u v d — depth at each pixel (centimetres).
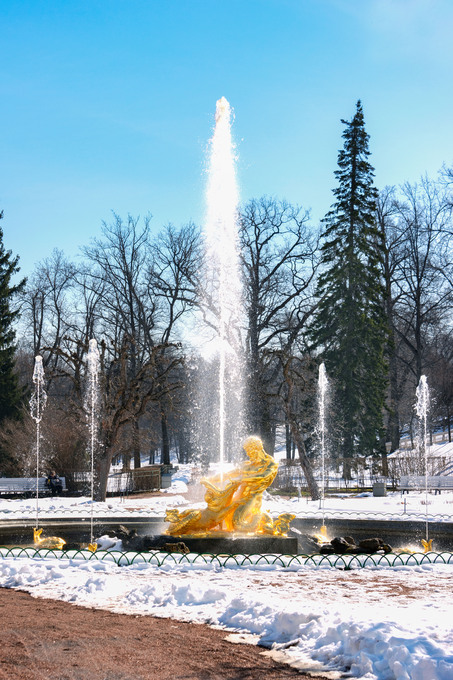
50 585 1052
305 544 1636
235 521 1488
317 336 4772
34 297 5900
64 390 6306
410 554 1337
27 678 613
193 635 773
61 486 3472
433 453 4656
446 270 5375
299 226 5162
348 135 4803
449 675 590
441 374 5584
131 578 1113
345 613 793
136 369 5256
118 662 668
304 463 3488
